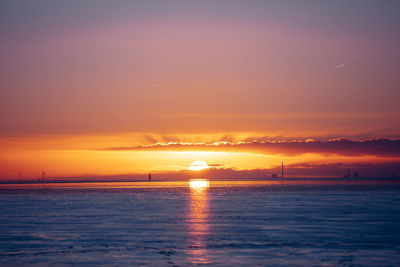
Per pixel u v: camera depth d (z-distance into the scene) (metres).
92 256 36.03
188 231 49.62
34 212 75.38
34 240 43.53
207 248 39.25
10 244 41.38
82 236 46.03
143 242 42.38
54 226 54.38
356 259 34.56
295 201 106.06
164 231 49.75
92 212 74.94
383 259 34.56
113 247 39.78
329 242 42.00
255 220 60.59
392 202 99.75
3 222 58.94
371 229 50.78
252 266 32.44
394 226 53.41
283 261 33.97
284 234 47.03
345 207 83.94
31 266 32.84
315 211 74.81
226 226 54.03
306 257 35.31
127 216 67.12
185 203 100.38
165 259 34.84
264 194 155.88
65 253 37.25
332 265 32.66
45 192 196.62
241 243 41.66
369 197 125.94
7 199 125.56
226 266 32.50
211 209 80.88
